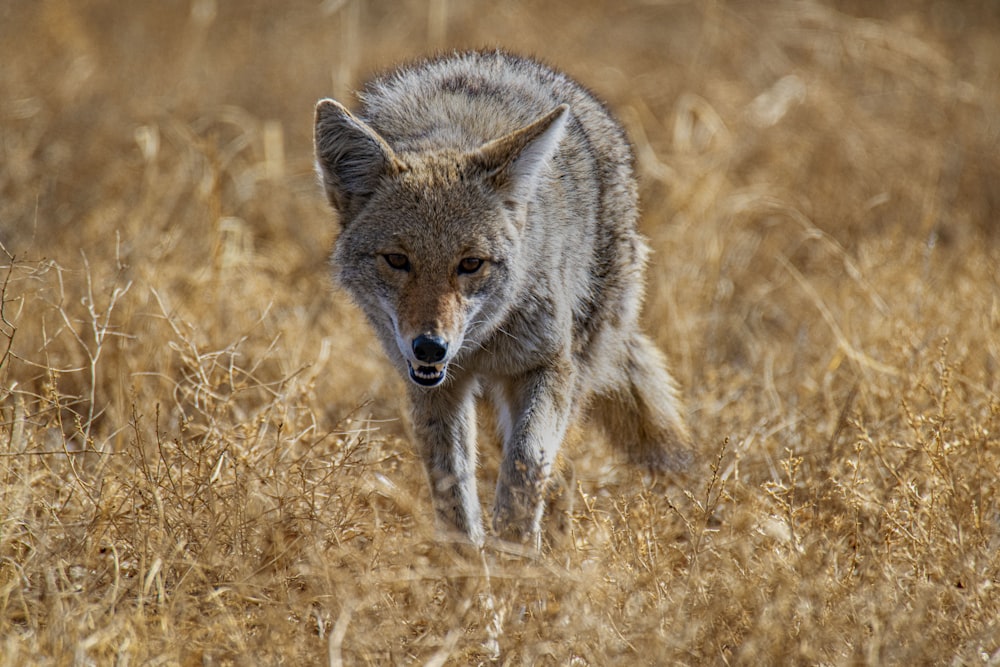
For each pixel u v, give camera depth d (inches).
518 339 377.1
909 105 794.2
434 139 392.5
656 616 302.8
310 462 385.1
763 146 719.7
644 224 624.4
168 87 803.4
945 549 335.0
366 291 370.9
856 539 358.6
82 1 946.7
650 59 879.7
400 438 445.1
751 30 911.7
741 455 408.8
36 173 680.4
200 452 367.6
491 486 442.3
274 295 538.3
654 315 543.5
